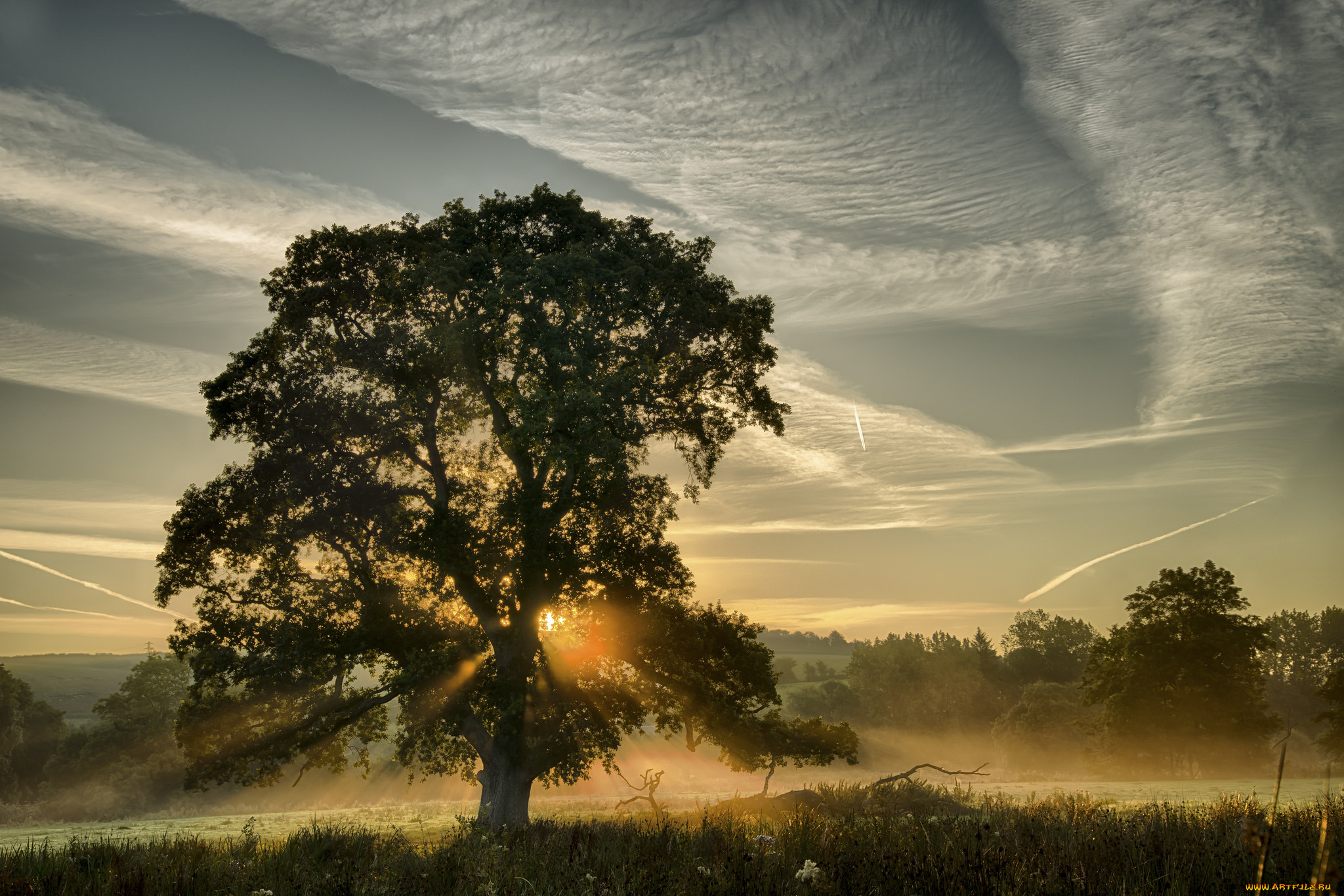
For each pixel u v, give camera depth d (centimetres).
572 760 2158
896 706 12781
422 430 2520
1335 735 5884
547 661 2284
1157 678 5694
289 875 823
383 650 2295
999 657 14312
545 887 683
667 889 638
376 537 2405
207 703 2280
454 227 2447
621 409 2223
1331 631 12688
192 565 2269
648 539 2472
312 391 2347
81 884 762
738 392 2686
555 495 2316
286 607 2297
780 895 617
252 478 2286
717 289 2558
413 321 2408
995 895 579
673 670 2383
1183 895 572
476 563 2205
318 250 2366
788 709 13888
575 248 2273
